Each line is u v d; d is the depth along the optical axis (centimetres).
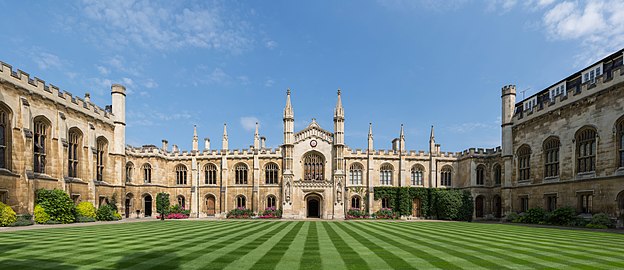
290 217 5266
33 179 3191
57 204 3266
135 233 2119
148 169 5516
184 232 2209
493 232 2333
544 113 3912
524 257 1224
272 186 5584
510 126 4569
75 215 3553
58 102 3684
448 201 5144
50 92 3578
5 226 2773
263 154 5662
